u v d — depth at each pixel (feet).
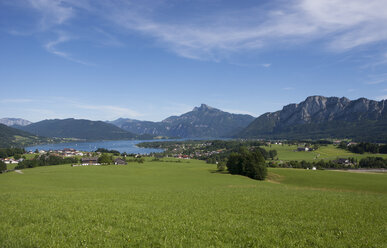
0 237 43.16
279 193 126.52
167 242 43.47
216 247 41.96
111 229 50.37
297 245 44.39
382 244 46.01
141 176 273.54
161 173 304.71
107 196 103.30
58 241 41.88
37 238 42.93
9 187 162.71
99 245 41.04
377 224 62.13
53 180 219.20
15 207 71.67
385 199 112.68
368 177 261.85
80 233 46.96
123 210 70.95
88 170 315.17
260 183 236.02
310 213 74.08
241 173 302.04
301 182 245.24
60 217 60.80
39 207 72.28
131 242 43.06
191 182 231.71
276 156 639.76
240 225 57.00
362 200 104.58
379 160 469.57
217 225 56.65
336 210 79.51
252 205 86.48
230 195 113.39
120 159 499.51
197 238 47.09
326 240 47.85
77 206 75.77
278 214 72.64
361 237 49.88
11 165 497.46
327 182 236.43
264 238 47.52
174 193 118.73
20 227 50.26
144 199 96.02
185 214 68.64
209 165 443.32
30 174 257.96
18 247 39.09
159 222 58.13
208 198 101.96
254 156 280.51
